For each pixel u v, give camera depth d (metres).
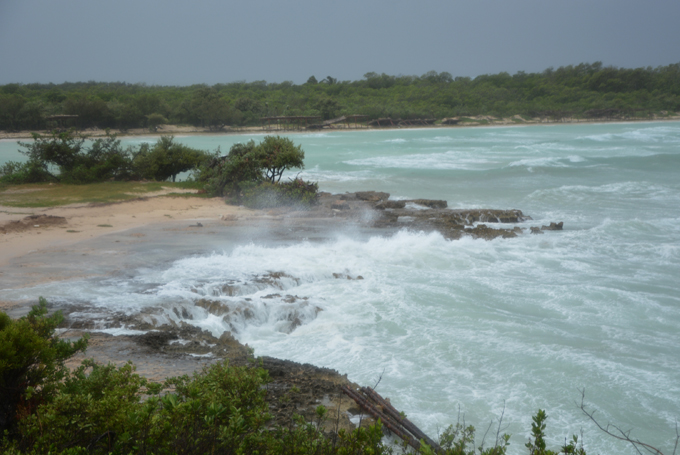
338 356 10.02
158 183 34.78
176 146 38.66
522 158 55.69
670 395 8.42
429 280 14.92
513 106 153.62
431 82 197.88
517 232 22.12
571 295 13.58
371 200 29.86
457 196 33.25
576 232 21.48
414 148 71.50
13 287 13.35
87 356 9.05
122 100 122.81
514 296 13.62
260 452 4.83
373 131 119.88
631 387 8.66
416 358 9.82
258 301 12.40
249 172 29.52
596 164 48.88
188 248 18.05
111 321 11.04
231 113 115.50
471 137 95.56
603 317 12.16
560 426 7.46
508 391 8.48
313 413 7.00
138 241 19.03
